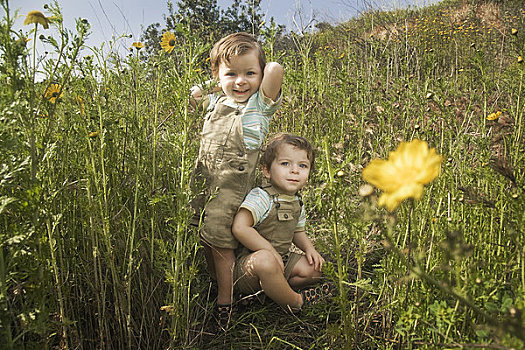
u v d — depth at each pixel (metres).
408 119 2.58
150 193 1.71
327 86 4.02
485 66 2.24
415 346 1.49
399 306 1.45
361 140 2.78
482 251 1.53
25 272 1.19
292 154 2.09
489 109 2.30
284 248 2.17
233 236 2.03
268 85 2.12
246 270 1.97
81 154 1.65
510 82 2.70
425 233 1.60
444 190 1.60
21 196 1.15
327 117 3.28
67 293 1.52
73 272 1.62
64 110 1.55
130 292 1.73
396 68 4.00
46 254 1.27
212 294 2.23
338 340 1.64
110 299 1.77
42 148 1.32
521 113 1.95
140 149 1.72
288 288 1.97
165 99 2.07
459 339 1.27
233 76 2.13
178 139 1.59
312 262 2.17
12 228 1.17
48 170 1.35
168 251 1.74
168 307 1.55
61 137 1.56
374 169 0.89
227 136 2.03
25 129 1.28
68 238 1.67
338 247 1.42
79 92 1.59
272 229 2.09
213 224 1.99
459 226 1.54
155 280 1.85
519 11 5.55
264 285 1.94
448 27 6.86
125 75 2.08
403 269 1.45
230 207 2.00
